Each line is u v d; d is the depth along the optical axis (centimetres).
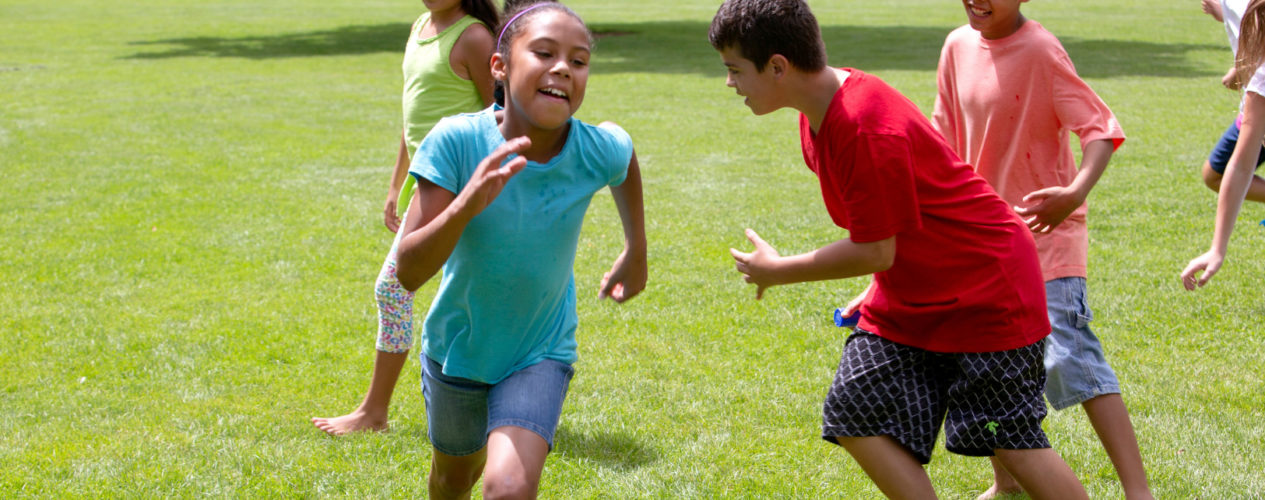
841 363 280
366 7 3362
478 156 246
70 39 2373
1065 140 334
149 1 3659
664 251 653
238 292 577
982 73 332
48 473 352
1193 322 500
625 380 439
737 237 688
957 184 262
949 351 267
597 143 255
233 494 338
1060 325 320
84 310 544
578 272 611
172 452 370
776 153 1002
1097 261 607
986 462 363
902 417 269
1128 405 403
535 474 241
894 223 251
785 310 532
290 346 488
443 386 267
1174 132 1056
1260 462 353
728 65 265
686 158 981
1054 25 2441
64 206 791
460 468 282
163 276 610
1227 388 418
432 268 227
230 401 423
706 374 447
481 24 378
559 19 241
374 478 350
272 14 3112
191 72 1767
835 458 364
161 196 826
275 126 1195
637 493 339
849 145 249
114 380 446
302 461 362
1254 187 459
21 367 461
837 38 2253
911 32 2370
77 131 1148
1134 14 2742
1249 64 343
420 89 385
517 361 262
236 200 812
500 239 246
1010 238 268
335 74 1734
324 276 610
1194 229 674
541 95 239
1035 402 270
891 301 273
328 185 871
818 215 748
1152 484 337
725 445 375
